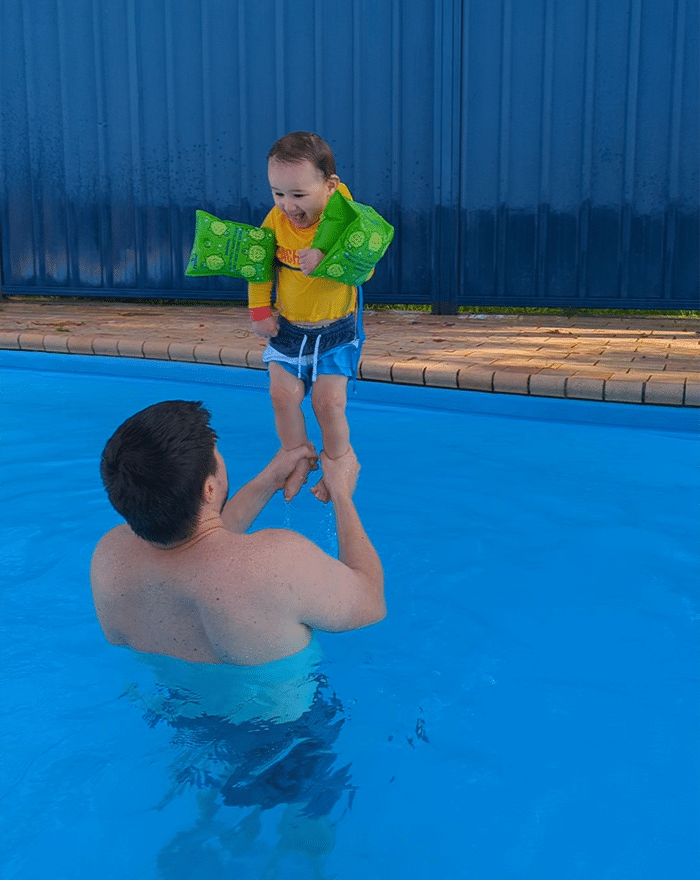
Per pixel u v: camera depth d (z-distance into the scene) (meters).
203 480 2.36
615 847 2.25
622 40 8.62
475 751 2.60
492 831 2.29
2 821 2.32
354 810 2.34
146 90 9.88
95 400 6.86
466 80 8.99
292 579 2.43
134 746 2.56
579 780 2.49
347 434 3.46
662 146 8.76
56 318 9.34
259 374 7.21
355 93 9.33
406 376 6.65
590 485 4.93
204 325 8.87
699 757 2.60
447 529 4.32
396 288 9.65
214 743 2.54
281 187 3.01
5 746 2.59
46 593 3.64
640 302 9.09
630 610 3.51
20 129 10.24
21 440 5.84
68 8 9.85
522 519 4.44
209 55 9.65
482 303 9.47
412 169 9.35
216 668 2.48
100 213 10.28
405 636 3.28
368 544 3.04
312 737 2.57
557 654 3.18
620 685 2.98
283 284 3.32
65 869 2.17
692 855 2.22
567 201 9.05
